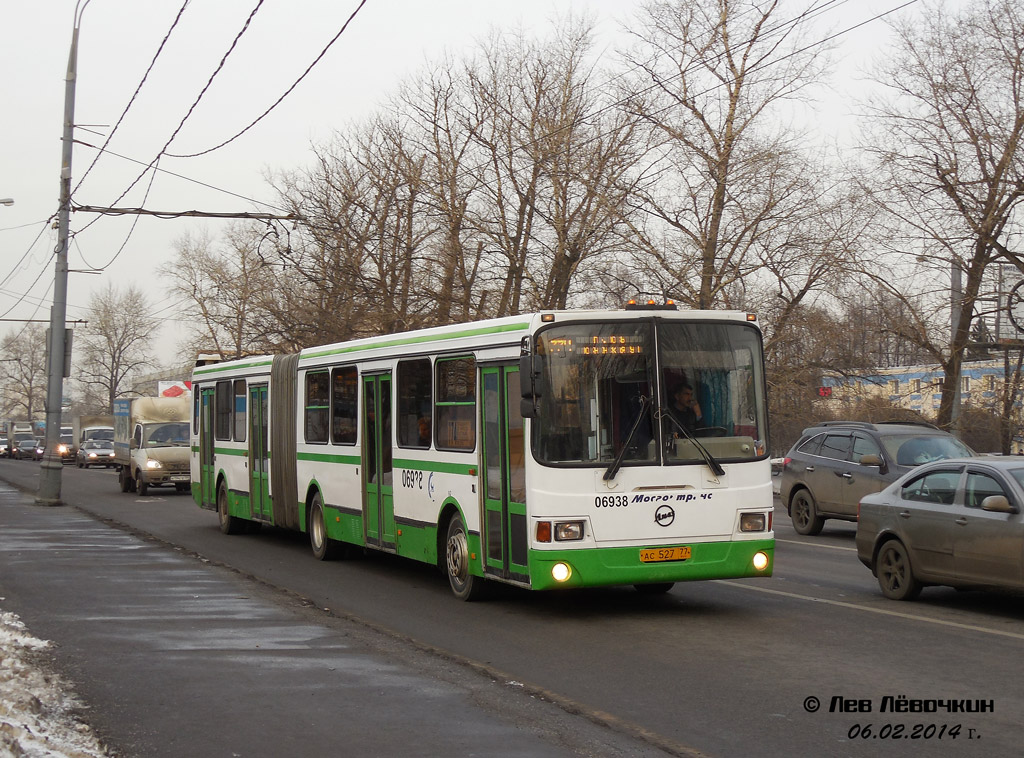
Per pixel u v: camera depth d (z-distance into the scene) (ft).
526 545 34.01
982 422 96.02
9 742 18.62
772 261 110.73
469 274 126.00
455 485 39.11
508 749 20.21
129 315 322.96
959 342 95.86
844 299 105.50
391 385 44.73
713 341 35.65
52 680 25.50
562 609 37.19
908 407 106.93
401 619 35.47
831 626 33.35
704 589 41.70
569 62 124.88
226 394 67.05
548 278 121.80
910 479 38.78
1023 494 33.81
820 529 63.21
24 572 47.03
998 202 91.61
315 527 53.36
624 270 115.14
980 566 34.60
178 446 108.37
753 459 35.45
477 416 37.45
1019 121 90.02
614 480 33.86
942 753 20.10
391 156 132.46
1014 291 90.74
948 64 92.79
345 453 49.42
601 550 33.55
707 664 27.96
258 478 61.00
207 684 25.59
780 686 25.39
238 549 58.03
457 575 39.37
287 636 32.01
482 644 31.07
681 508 34.40
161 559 52.31
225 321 184.44
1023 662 27.81
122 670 27.07
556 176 116.88
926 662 27.89
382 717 22.61
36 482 135.13
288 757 19.74
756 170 108.37
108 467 208.74
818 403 115.44
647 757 19.77
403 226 130.41
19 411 488.85
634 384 34.55
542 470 33.45
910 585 37.76
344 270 124.16
